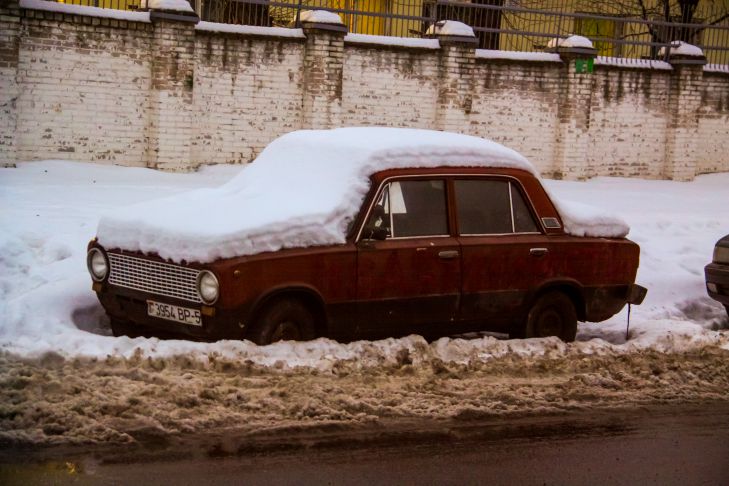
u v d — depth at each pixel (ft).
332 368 31.14
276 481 22.75
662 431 28.55
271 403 27.58
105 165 74.90
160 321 32.48
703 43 121.08
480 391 30.71
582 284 38.40
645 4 122.52
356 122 86.48
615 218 39.88
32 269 41.83
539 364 34.04
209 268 30.73
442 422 27.81
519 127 93.20
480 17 98.07
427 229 35.09
